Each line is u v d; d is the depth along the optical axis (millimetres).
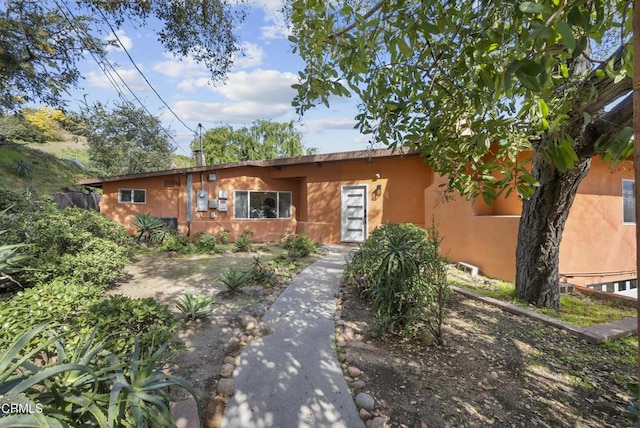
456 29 1336
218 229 11086
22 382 1104
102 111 16125
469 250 7141
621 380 2705
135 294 4961
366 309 4277
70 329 2299
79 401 1254
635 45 785
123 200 11727
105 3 4992
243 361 2867
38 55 7055
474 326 3785
